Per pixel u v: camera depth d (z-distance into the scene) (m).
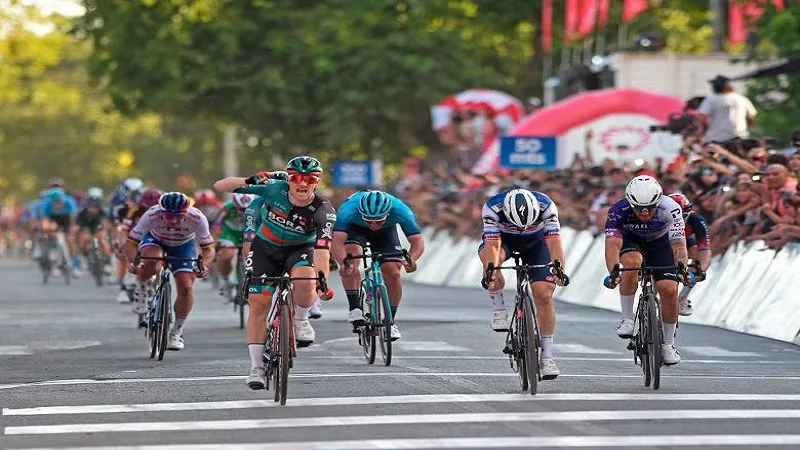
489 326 36.94
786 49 55.25
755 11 60.56
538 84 94.94
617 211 25.36
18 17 115.50
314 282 23.12
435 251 61.78
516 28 93.38
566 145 60.66
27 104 174.00
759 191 36.12
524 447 18.36
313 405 22.23
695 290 38.78
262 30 88.62
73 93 174.12
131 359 29.44
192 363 28.44
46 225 62.91
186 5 88.69
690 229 28.69
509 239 24.53
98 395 23.75
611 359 29.08
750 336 34.34
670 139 59.62
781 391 23.66
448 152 90.12
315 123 89.56
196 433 19.73
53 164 176.00
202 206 43.50
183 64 87.75
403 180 75.06
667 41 97.06
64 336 35.12
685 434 19.30
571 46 91.31
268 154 97.44
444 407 21.89
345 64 86.12
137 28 88.81
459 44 87.75
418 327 36.72
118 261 47.16
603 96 60.12
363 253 28.62
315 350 30.94
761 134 54.66
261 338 22.84
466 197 59.31
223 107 91.31
